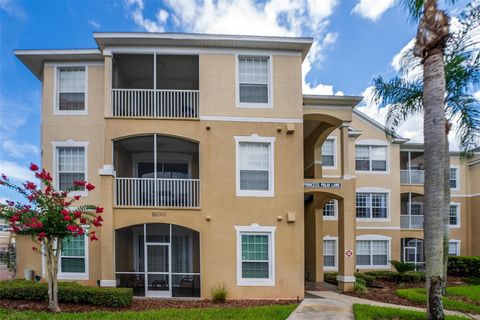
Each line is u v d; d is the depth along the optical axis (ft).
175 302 38.06
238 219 42.06
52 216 31.14
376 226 71.10
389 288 48.65
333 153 68.23
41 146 45.91
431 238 26.84
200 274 41.11
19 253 44.11
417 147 77.25
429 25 28.30
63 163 45.37
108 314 30.71
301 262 41.98
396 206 71.97
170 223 41.55
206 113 42.88
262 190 42.80
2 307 32.32
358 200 71.56
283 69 43.98
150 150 51.72
